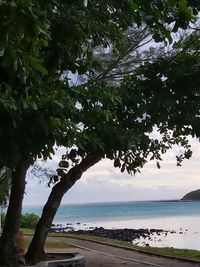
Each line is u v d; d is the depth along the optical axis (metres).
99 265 14.45
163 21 6.96
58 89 6.62
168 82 10.85
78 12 6.99
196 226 44.88
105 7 7.21
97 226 50.81
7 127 5.37
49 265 11.99
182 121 11.02
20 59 3.79
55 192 13.60
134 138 9.80
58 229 45.12
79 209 136.75
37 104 5.52
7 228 11.31
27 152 5.60
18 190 11.57
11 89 5.31
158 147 13.09
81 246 20.19
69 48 7.29
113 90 9.67
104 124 9.13
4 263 10.88
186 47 11.33
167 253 17.09
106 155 9.80
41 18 3.70
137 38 13.20
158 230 39.97
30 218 34.56
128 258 16.20
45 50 7.10
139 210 110.56
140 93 10.66
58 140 5.86
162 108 10.52
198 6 7.74
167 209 107.31
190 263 14.85
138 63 13.70
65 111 5.96
